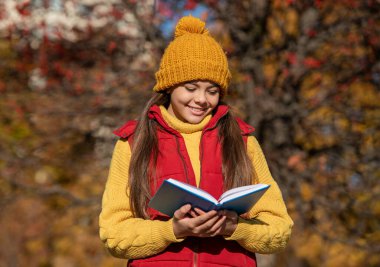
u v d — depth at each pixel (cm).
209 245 410
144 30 1182
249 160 426
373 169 1173
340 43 1160
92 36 1241
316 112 1204
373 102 1188
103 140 1315
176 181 377
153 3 1191
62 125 1296
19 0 1218
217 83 426
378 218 1202
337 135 1202
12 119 1297
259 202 428
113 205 418
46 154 1323
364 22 1145
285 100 1145
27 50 1270
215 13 1162
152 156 422
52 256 1440
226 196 381
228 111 436
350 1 1127
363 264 1197
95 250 1377
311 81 1187
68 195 1279
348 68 1178
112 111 1227
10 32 1229
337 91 1166
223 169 420
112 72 1244
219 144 427
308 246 1198
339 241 1148
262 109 1131
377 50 1155
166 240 395
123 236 405
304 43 1143
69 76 1221
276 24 1169
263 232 407
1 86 1266
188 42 428
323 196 1175
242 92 1150
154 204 388
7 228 1459
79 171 1331
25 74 1306
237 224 398
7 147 1298
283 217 427
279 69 1140
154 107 429
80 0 1241
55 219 1384
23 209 1464
